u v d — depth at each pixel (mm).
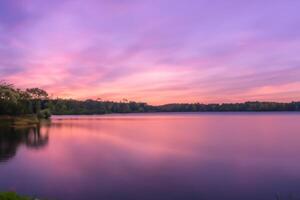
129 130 82125
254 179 24859
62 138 59062
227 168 29078
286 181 24203
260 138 57000
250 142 50500
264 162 31797
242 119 150000
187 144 48594
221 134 67188
